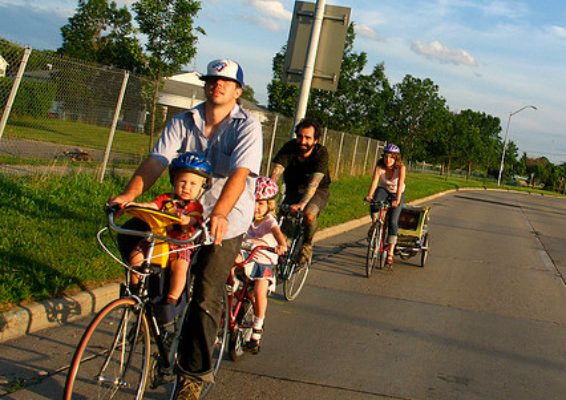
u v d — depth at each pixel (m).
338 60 10.24
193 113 3.91
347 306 7.39
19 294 5.20
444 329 6.83
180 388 3.81
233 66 3.84
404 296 8.25
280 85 31.58
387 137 46.59
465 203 29.50
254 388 4.62
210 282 3.79
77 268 6.09
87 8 62.66
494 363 5.83
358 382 4.98
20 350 4.69
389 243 9.73
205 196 3.95
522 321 7.53
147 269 3.44
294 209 6.59
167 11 16.55
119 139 12.78
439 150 60.06
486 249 13.70
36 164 11.13
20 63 9.33
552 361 6.07
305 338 5.98
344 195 19.94
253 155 3.75
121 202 3.39
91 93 11.67
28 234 6.95
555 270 11.71
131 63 17.14
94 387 3.43
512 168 93.88
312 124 6.75
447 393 4.96
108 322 3.42
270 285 5.12
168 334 3.79
